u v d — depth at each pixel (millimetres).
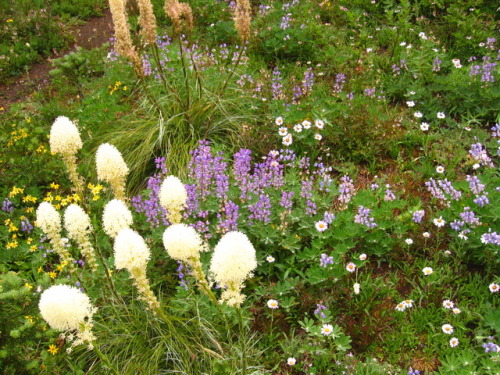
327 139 2701
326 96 2943
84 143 2805
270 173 2307
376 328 1856
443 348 1811
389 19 3637
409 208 2270
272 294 1972
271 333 1861
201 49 3646
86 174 2645
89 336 1332
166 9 2607
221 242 1278
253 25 3688
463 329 1844
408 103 2883
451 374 1721
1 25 4062
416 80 3057
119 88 3225
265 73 3184
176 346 1718
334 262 2002
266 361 1809
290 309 1946
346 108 2762
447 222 2189
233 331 1867
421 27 3633
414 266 2090
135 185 2588
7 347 1596
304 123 2635
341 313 1964
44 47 3936
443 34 3506
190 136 2740
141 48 3252
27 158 2682
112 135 2773
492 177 2414
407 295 2020
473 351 1770
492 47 3207
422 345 1854
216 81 3105
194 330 1819
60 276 2117
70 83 3459
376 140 2695
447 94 2920
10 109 3221
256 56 3502
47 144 2832
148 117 2879
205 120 2830
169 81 3166
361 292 1988
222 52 3461
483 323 1854
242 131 2742
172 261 2084
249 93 3002
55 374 1745
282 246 2107
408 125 2803
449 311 1913
